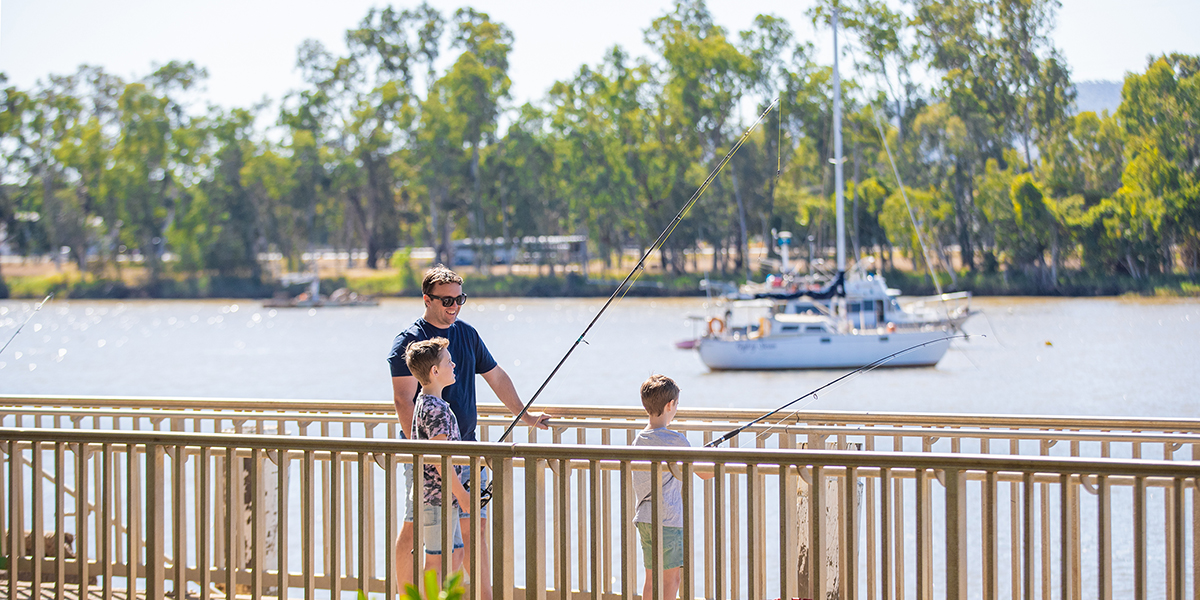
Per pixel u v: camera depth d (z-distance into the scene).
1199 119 43.59
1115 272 49.66
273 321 59.62
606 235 70.31
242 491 4.92
